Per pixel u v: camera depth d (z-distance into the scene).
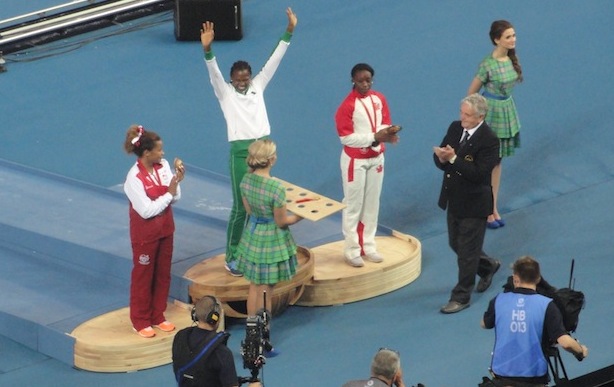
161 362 18.84
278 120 25.91
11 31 29.58
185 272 20.05
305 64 28.06
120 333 19.05
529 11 29.81
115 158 24.88
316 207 19.16
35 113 26.72
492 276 20.48
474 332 19.17
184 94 27.22
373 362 14.41
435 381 17.88
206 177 23.78
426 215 22.78
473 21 29.50
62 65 28.84
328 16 30.33
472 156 19.11
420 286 20.72
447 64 27.59
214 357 14.84
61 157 24.89
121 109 26.70
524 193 23.28
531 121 25.28
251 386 15.23
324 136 25.33
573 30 28.75
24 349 19.45
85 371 18.80
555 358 15.75
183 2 29.25
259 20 30.33
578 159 24.19
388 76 27.23
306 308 20.23
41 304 19.94
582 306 15.87
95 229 21.53
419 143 24.80
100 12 30.45
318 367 18.47
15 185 23.47
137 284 18.69
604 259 21.00
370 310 20.05
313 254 20.55
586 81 26.64
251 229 18.81
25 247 21.66
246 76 19.33
